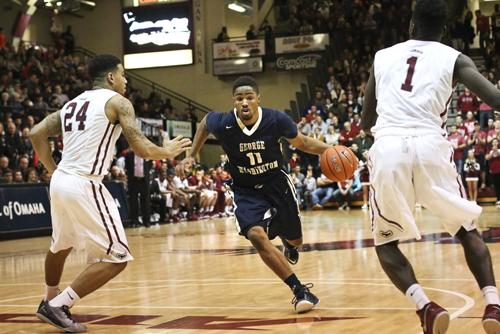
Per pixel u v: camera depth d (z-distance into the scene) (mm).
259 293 5605
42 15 27562
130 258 4504
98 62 4750
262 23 28359
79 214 4398
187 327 4277
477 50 24953
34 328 4457
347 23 26250
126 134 4457
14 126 16547
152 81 28109
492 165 17906
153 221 17875
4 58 22688
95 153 4477
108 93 4598
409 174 3480
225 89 27344
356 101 22828
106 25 28453
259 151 5016
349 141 20828
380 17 25688
